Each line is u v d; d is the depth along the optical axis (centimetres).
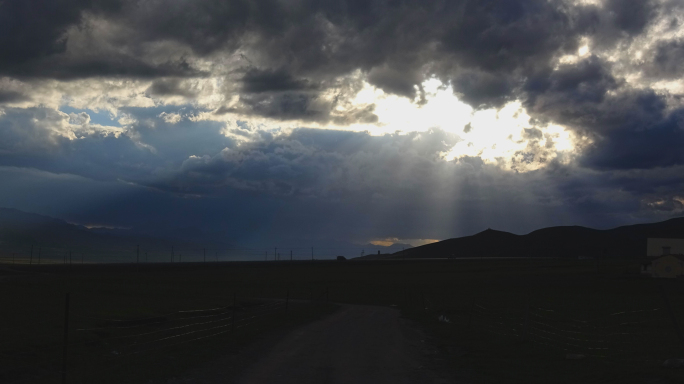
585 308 4984
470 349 2227
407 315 4472
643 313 4341
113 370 1596
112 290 6347
